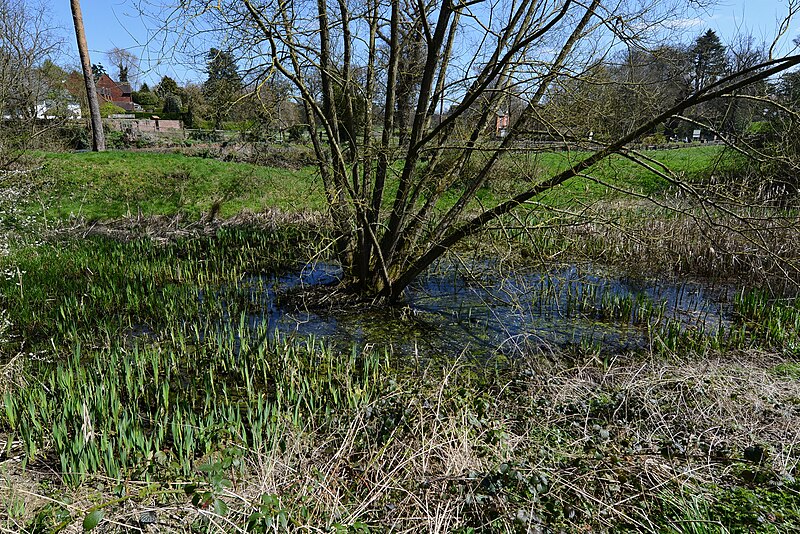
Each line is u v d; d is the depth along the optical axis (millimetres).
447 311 8656
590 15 6727
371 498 3645
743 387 5277
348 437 4254
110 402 5031
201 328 7789
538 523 3432
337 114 9641
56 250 11086
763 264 9164
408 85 9133
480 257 11203
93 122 22062
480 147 7031
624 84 6672
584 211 7684
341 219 8609
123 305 8500
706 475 3965
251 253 11852
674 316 8164
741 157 10719
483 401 5043
